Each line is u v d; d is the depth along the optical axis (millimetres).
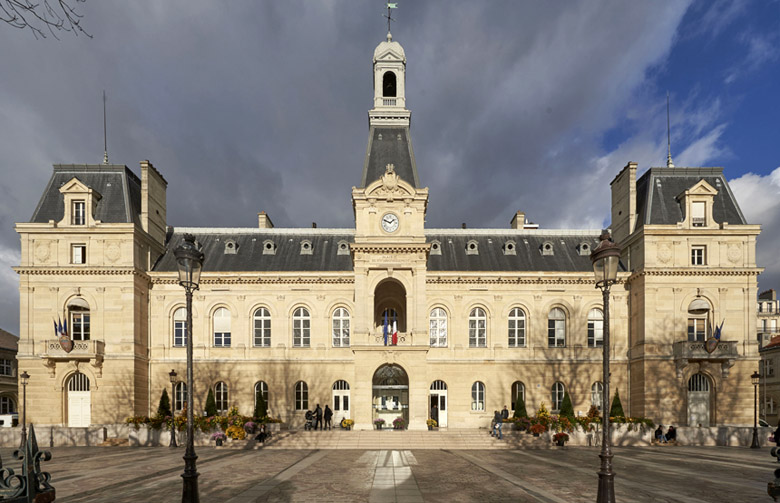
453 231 49906
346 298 44062
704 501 16906
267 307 44062
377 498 16734
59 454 30203
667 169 44438
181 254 14969
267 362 43125
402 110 45281
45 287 40094
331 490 18078
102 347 39500
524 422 35531
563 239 49750
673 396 39906
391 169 40375
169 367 42594
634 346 42406
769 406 61000
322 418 42500
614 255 14656
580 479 20578
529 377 43406
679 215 42906
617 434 35625
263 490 18000
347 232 49438
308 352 43469
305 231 49562
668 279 41031
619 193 47469
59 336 39344
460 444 33656
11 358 62844
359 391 37781
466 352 43750
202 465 24422
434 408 42656
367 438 34156
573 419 35719
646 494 17922
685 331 40594
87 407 39875
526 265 46906
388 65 46031
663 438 36031
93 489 18656
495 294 44344
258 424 34406
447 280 44344
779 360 59781
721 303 40844
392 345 38031
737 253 41344
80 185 41000
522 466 24359
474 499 16656
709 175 44562
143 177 44062
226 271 44844
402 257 39375
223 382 42969
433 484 19328
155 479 20688
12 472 9125
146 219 43812
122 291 40219
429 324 44281
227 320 44000
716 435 36344
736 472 23062
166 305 43250
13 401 63344
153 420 35375
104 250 40719
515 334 44312
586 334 44062
